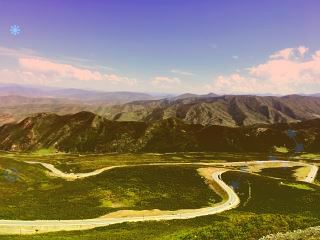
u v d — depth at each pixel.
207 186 136.50
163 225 79.50
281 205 103.12
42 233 75.94
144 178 151.25
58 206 103.44
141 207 104.69
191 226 78.81
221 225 51.59
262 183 136.50
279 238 40.56
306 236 40.22
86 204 109.00
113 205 110.12
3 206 100.69
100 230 76.50
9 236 70.94
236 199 117.12
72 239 64.19
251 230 48.69
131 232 69.81
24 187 138.12
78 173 172.38
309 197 110.44
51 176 165.25
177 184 140.12
